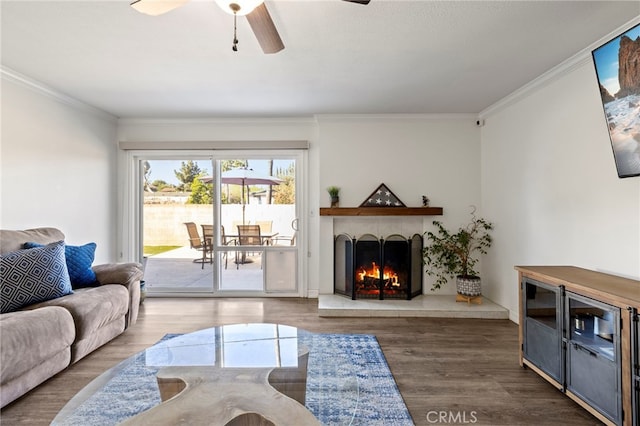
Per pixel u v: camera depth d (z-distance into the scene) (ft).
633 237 6.70
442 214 13.20
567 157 8.52
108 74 9.33
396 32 7.08
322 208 13.12
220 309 12.35
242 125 14.03
